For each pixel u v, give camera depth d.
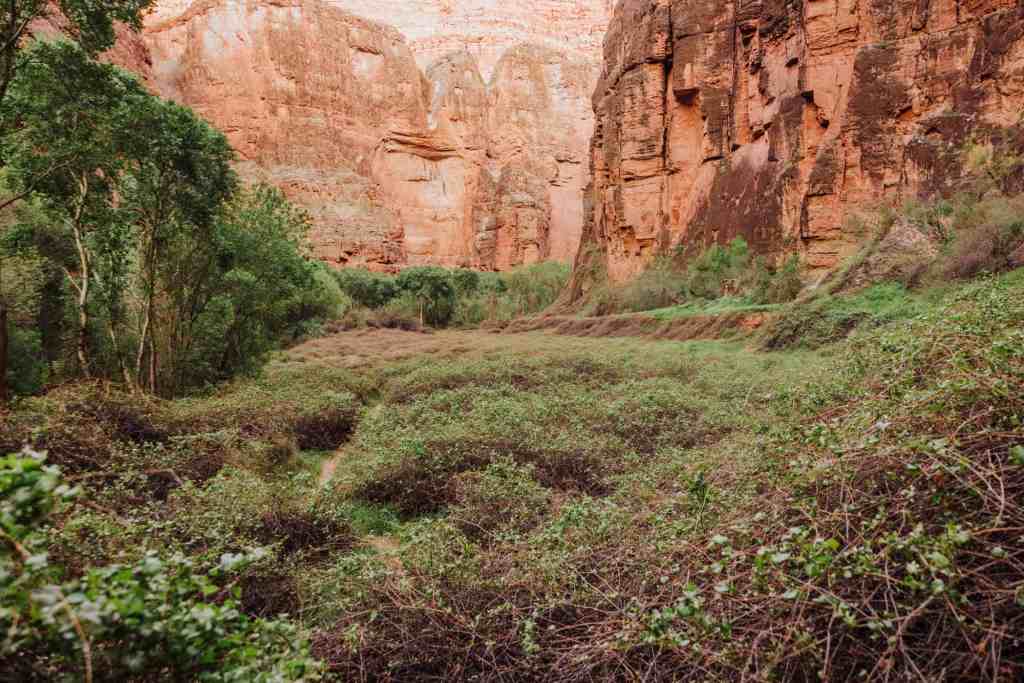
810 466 2.92
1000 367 2.76
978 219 16.86
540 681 2.76
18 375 12.11
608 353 20.66
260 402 10.24
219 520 4.07
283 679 1.65
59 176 10.79
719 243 37.94
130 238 12.72
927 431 2.72
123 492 4.81
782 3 34.97
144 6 9.73
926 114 26.39
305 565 4.09
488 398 10.61
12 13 8.61
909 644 2.04
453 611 3.16
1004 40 23.75
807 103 32.66
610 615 2.72
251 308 18.36
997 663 1.68
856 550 2.00
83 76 9.86
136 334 15.11
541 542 3.70
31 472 1.59
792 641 2.09
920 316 5.82
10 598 1.40
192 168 12.42
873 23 28.91
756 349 18.95
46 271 13.95
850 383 5.69
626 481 5.41
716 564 2.24
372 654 3.10
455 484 6.02
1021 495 2.16
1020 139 20.48
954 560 1.88
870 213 26.36
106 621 1.43
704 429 7.28
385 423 9.31
